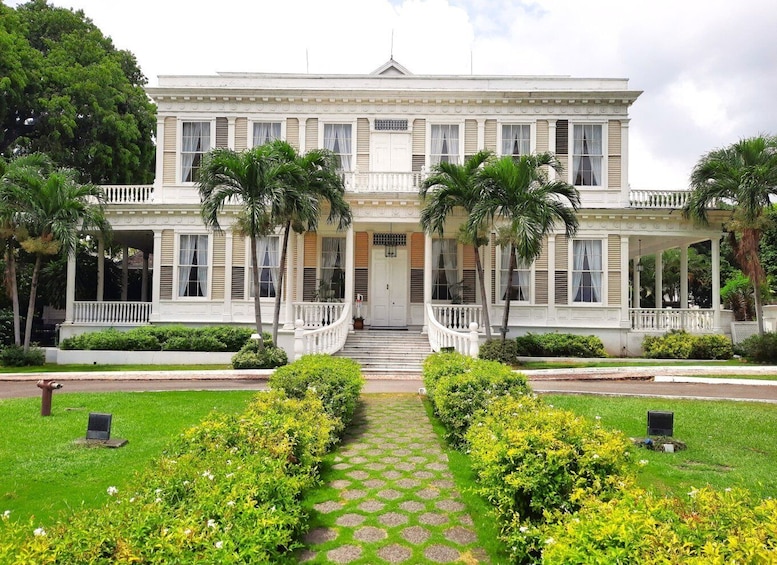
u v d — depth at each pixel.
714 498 3.47
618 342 21.53
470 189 17.95
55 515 5.26
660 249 26.28
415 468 7.16
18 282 24.95
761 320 19.75
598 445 4.79
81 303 22.22
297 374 9.03
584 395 12.55
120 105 29.56
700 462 7.19
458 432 7.86
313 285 22.77
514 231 16.70
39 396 12.59
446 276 23.17
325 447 7.54
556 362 19.09
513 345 18.39
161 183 22.69
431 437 8.85
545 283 21.92
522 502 4.64
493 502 4.92
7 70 24.39
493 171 17.20
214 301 22.12
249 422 5.70
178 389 13.83
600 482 4.39
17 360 19.03
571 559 2.83
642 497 3.49
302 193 17.00
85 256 27.83
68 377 16.28
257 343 17.53
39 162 20.61
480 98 22.42
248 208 16.47
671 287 40.47
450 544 4.88
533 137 22.50
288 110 22.73
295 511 4.34
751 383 14.68
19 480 6.34
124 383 15.36
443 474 6.90
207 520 3.35
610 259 21.84
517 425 5.46
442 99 22.47
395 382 15.87
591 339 20.25
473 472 6.77
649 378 15.93
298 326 16.89
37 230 19.08
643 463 5.07
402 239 23.41
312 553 4.70
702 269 38.44
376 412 10.97
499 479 4.79
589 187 22.31
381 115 22.66
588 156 22.53
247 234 17.56
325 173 17.81
